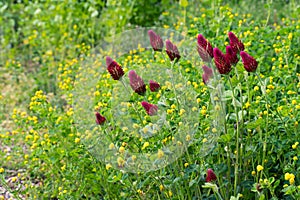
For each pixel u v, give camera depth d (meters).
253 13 2.12
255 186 1.19
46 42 2.21
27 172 1.47
